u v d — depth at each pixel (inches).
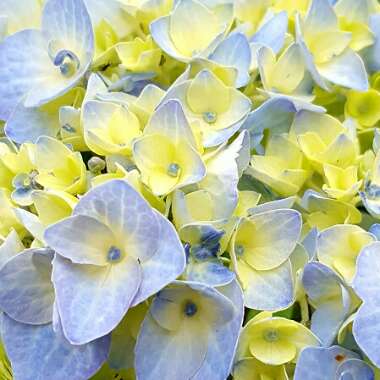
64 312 10.9
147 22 13.5
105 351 11.4
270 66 13.1
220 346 11.3
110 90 12.9
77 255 11.1
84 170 12.0
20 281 11.6
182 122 11.6
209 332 11.5
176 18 13.1
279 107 12.7
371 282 11.3
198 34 13.2
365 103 13.5
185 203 11.4
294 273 12.2
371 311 11.2
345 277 11.6
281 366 11.7
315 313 11.8
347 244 11.9
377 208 12.2
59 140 12.8
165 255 11.0
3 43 13.2
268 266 11.9
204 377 11.3
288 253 11.9
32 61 13.2
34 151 12.3
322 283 11.7
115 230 11.2
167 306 11.4
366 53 14.0
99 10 13.3
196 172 11.6
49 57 13.2
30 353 11.5
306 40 13.5
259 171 12.5
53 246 11.1
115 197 11.0
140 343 11.4
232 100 12.5
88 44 12.8
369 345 11.1
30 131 13.0
